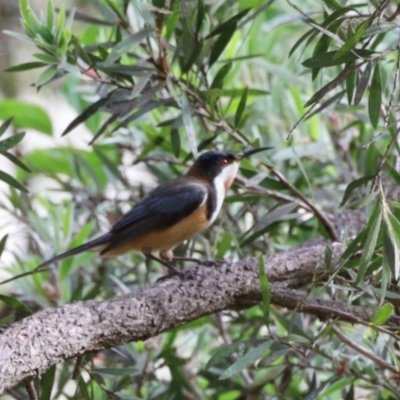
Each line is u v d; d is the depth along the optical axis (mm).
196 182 10117
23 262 11008
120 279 11156
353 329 9914
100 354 9727
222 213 10562
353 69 6723
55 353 6746
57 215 11398
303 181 10609
